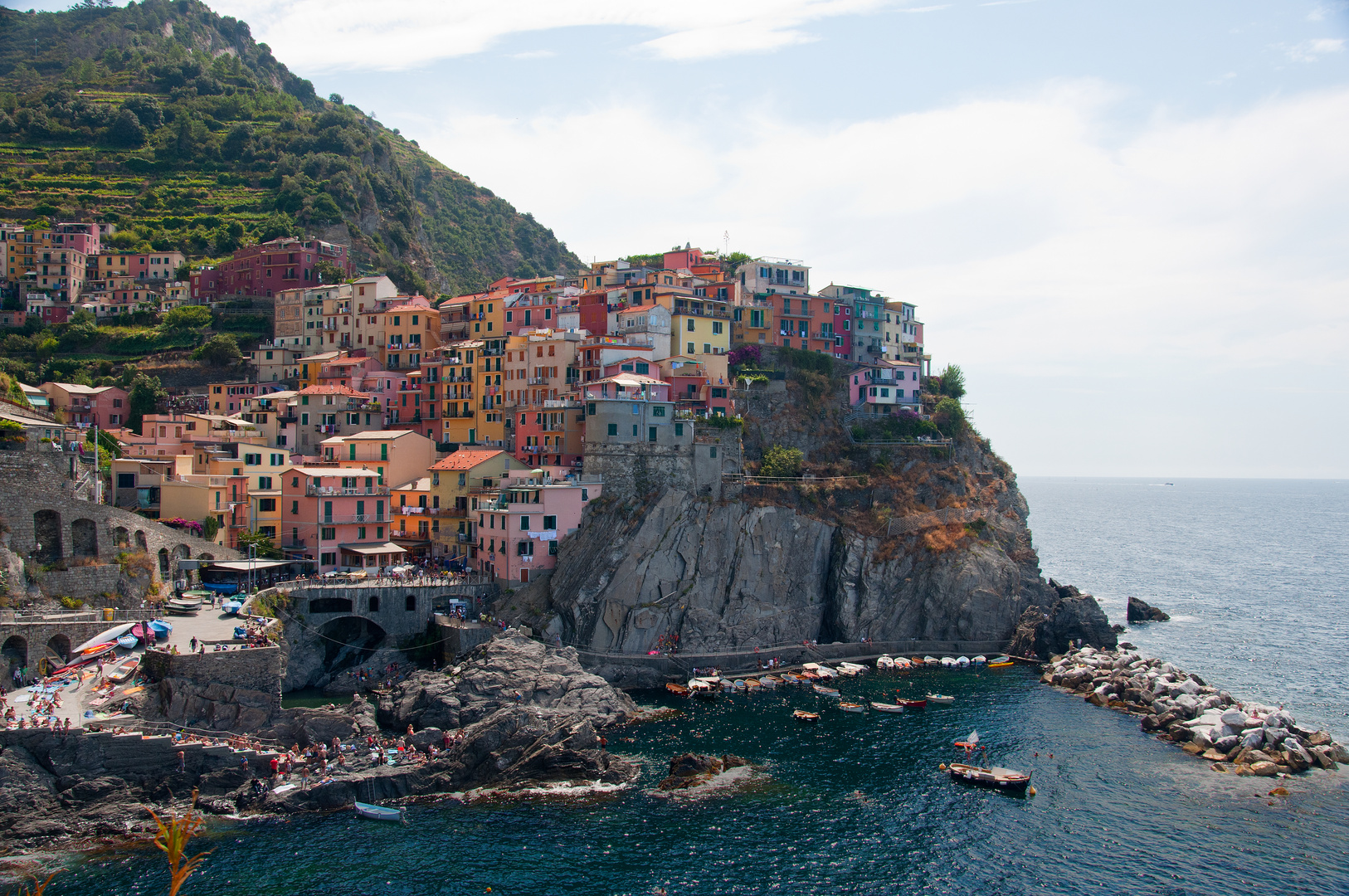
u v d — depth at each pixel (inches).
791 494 5492.1
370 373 6712.6
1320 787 3486.7
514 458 5674.2
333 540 4958.2
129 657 3469.5
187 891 2603.3
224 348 7327.8
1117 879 2842.0
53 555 3821.4
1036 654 5349.4
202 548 4579.2
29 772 2859.3
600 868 2827.3
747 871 2839.6
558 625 4702.3
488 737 3425.2
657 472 5226.4
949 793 3395.7
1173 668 4776.1
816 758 3686.0
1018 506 6491.1
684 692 4507.9
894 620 5428.2
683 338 6127.0
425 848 2898.6
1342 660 5482.3
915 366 6604.3
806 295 6840.6
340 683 4320.9
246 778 3152.1
